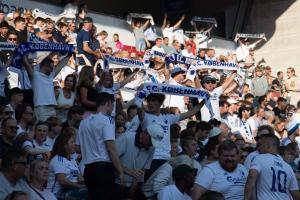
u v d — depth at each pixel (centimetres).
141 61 2091
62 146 1327
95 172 1184
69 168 1321
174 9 3684
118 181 1286
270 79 3047
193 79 2025
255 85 2877
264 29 3556
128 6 3762
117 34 2725
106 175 1186
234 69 2044
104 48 2430
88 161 1197
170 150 1427
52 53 1850
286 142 2003
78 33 2248
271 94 2736
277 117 2362
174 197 1166
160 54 2227
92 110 1588
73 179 1330
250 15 3609
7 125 1323
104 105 1209
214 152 1307
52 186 1305
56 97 1789
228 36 3638
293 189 1177
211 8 3688
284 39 3491
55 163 1310
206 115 1947
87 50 2206
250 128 2192
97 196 1187
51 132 1466
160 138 1319
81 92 1593
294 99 3170
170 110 1767
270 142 1175
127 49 2775
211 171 1112
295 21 3462
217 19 3684
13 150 1127
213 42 3309
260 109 2303
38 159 1194
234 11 3625
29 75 1739
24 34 2028
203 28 3278
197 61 2039
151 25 2928
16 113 1498
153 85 1517
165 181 1313
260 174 1150
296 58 3450
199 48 3095
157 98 1391
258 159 1155
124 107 1848
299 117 2320
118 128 1598
